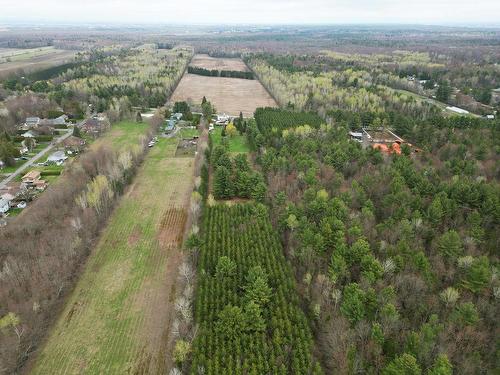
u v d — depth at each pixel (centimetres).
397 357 5253
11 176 11606
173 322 6431
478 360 5369
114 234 9038
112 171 11162
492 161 11394
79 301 6931
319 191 9319
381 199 9538
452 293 6275
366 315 6178
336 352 5597
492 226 8481
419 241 7881
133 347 6028
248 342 5847
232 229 8588
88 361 5788
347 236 7912
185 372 5544
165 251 8444
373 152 12238
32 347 5956
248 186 10694
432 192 9412
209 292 6769
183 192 11250
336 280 6906
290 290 6850
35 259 7638
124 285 7369
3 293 6744
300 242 7956
